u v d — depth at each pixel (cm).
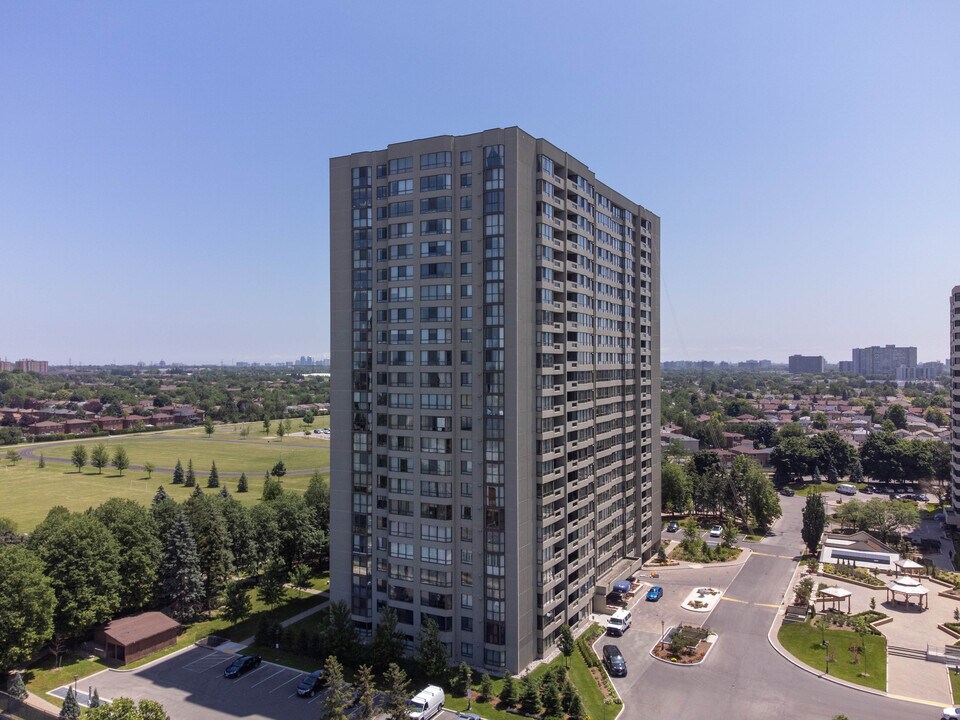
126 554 9156
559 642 8388
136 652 8275
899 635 9050
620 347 11400
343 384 8906
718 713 7031
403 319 8494
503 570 7912
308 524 11962
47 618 7706
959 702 7250
